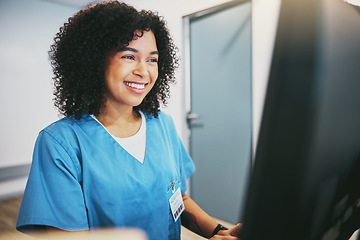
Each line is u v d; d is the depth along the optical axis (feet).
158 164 2.50
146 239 2.32
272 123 0.73
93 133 2.34
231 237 2.24
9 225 7.05
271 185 0.73
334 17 0.80
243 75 7.13
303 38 0.73
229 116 7.59
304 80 0.73
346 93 0.81
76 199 2.09
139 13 2.29
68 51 2.30
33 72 9.01
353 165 0.87
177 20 8.39
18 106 8.85
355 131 0.85
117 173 2.26
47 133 2.22
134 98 2.26
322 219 0.82
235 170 7.59
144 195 2.32
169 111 8.91
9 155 8.86
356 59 0.83
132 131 2.56
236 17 7.12
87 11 2.26
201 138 8.49
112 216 2.16
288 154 0.73
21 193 9.23
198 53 8.25
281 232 0.74
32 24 8.87
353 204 0.96
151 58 2.28
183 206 2.69
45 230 2.08
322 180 0.79
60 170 2.10
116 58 2.17
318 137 0.75
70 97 2.39
